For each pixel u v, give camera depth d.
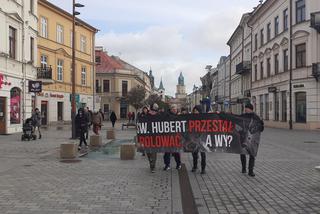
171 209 7.80
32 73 33.91
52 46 47.25
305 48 38.94
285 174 11.95
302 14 39.53
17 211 7.57
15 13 29.50
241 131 11.99
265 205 8.14
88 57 58.62
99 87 85.81
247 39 64.38
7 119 28.70
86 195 8.98
